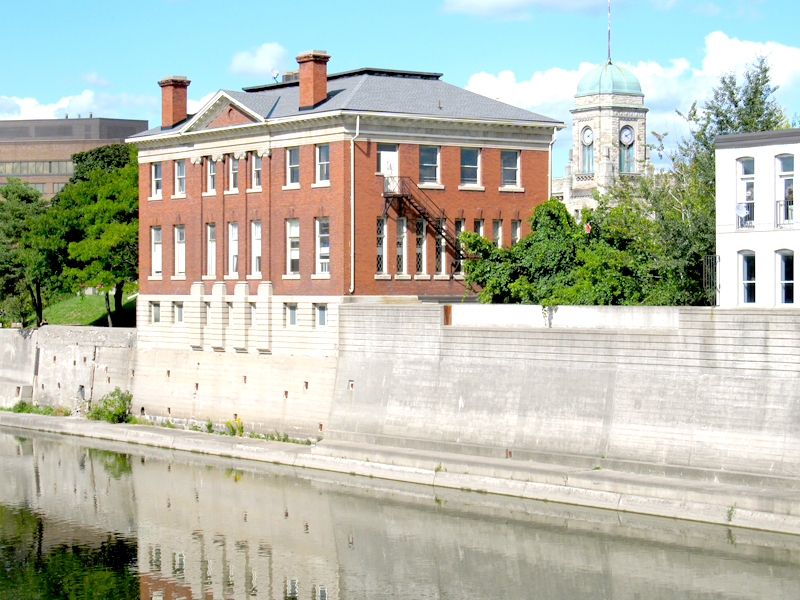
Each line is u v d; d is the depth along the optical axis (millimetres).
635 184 64875
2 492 50750
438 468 47656
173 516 45688
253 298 59531
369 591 35781
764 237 44000
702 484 40062
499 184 60219
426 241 58156
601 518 41094
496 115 59812
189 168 63656
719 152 45219
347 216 55219
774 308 40781
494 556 38156
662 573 35250
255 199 59500
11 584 37375
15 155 149875
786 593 33156
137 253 78812
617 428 43656
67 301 100438
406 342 51656
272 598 35531
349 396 53938
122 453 60062
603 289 49938
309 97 57312
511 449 46688
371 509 44688
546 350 46344
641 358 43219
